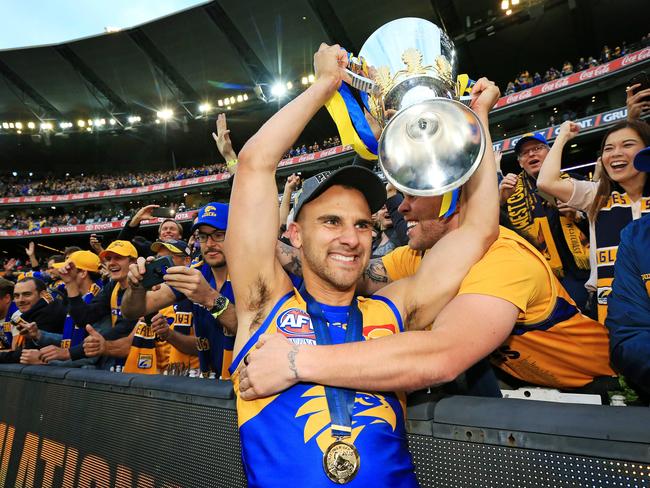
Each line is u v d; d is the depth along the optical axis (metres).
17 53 25.31
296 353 1.09
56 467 2.10
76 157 33.41
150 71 26.22
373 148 1.40
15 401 2.53
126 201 30.41
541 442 0.92
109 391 1.89
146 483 1.64
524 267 1.27
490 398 1.05
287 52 23.86
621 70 15.43
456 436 1.05
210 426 1.43
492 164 1.35
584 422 0.87
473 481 1.01
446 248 1.32
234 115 28.16
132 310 2.29
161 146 31.94
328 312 1.30
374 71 1.31
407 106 1.12
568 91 16.95
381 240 3.89
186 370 2.75
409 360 1.04
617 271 1.40
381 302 1.36
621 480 0.83
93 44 24.78
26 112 29.41
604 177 2.17
